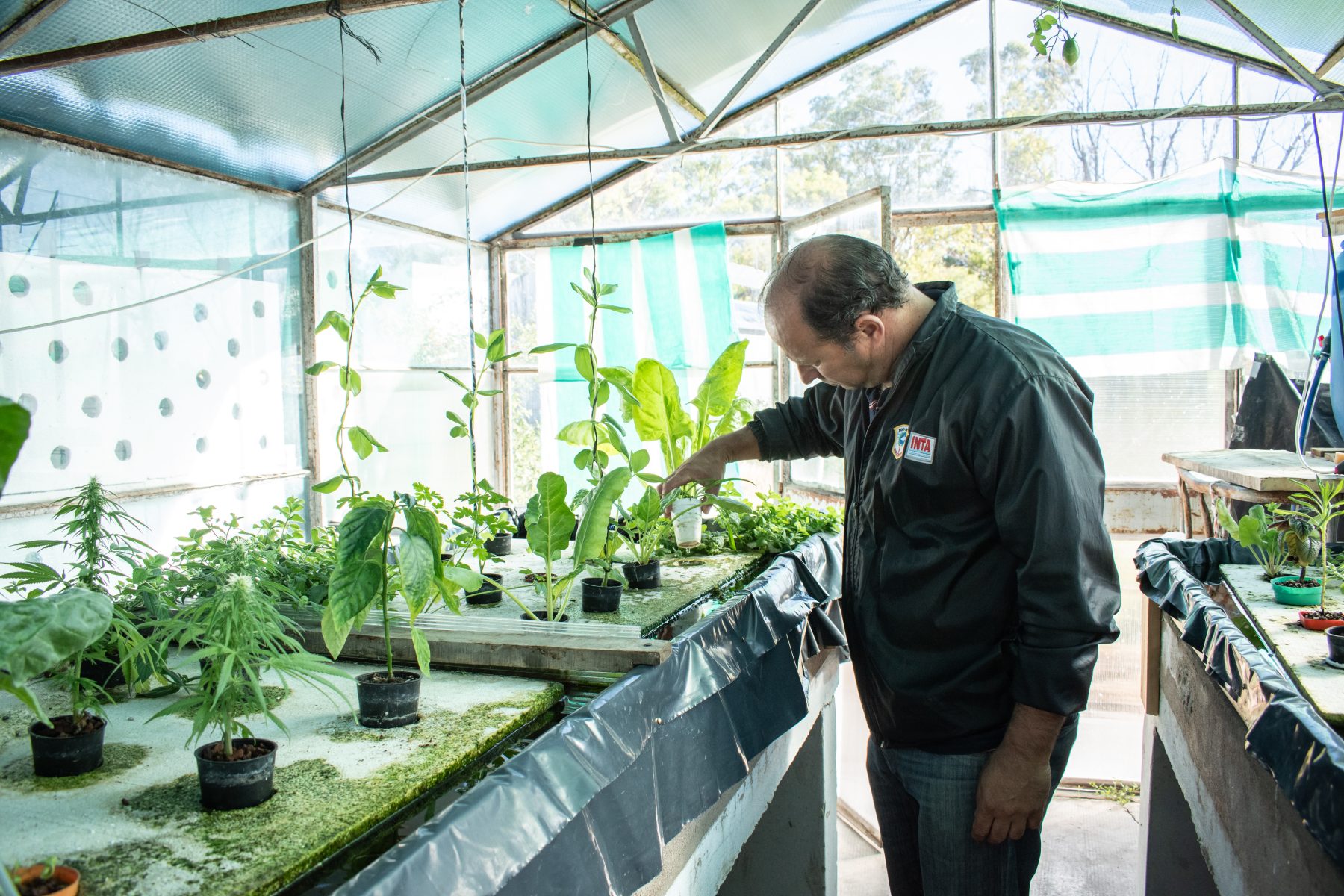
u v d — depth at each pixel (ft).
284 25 11.09
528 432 20.93
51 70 10.56
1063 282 17.01
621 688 4.75
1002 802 5.40
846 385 5.98
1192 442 17.47
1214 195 16.49
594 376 8.26
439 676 5.53
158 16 10.28
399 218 17.90
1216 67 16.76
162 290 13.20
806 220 18.03
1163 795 9.37
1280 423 16.10
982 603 5.58
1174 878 9.31
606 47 14.25
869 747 6.82
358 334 17.12
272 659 4.12
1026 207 16.99
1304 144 16.39
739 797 6.67
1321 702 4.89
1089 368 17.06
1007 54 17.48
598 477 8.45
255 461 14.89
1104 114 14.71
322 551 7.68
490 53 13.43
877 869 13.21
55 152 11.71
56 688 5.21
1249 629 7.58
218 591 4.21
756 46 15.88
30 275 11.35
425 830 3.22
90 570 5.41
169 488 13.15
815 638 8.08
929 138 17.89
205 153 13.61
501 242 20.36
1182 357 16.76
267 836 3.41
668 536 10.00
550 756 3.95
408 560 4.43
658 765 4.89
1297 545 7.22
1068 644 5.05
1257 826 5.23
